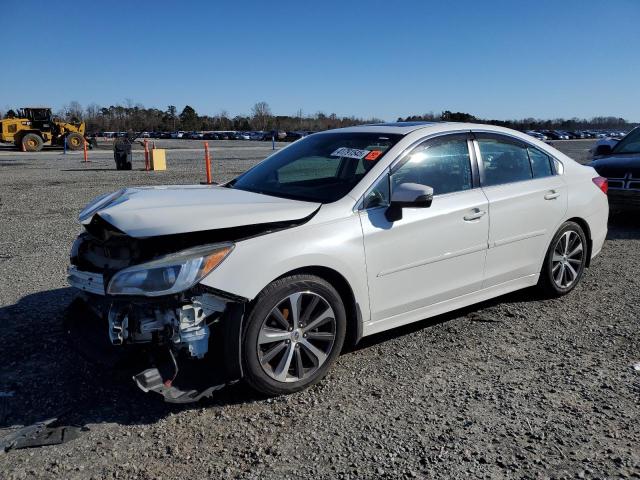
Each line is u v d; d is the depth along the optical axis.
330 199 3.83
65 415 3.27
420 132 4.32
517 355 4.06
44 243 7.85
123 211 3.35
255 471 2.76
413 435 3.05
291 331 3.46
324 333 3.61
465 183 4.42
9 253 7.21
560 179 5.14
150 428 3.14
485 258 4.48
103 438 3.04
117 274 3.16
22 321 4.73
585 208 5.29
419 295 4.08
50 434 3.07
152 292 3.06
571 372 3.78
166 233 3.13
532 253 4.87
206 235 3.32
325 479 2.69
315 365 3.58
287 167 4.52
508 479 2.66
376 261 3.78
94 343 3.48
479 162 4.54
